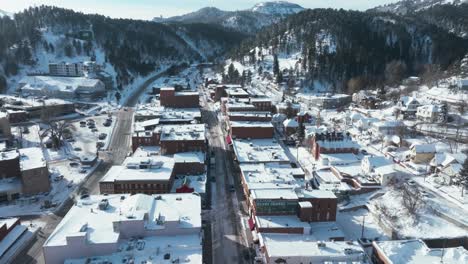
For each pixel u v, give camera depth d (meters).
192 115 172.38
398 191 96.25
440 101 178.12
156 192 96.69
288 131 156.25
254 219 84.25
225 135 160.25
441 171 106.19
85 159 125.81
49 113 183.00
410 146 125.75
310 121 175.88
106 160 129.75
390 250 69.44
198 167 112.06
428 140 134.88
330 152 124.50
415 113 167.12
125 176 97.62
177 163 111.44
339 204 96.69
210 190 106.19
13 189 99.25
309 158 129.88
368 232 83.69
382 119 162.38
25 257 74.69
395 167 115.56
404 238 79.25
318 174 112.50
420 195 92.81
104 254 66.69
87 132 162.00
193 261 64.69
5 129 143.50
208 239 81.81
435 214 87.00
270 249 70.12
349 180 107.94
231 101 187.12
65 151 137.25
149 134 132.25
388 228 82.44
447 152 119.38
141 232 71.50
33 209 94.44
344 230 84.81
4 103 197.62
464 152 118.25
